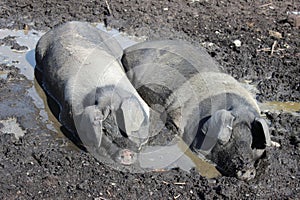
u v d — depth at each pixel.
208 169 8.41
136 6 12.73
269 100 10.01
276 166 8.35
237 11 12.83
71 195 7.65
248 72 10.66
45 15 12.23
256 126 8.28
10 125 9.06
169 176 8.12
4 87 9.95
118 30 11.86
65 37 10.34
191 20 12.33
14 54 10.92
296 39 11.78
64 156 8.38
